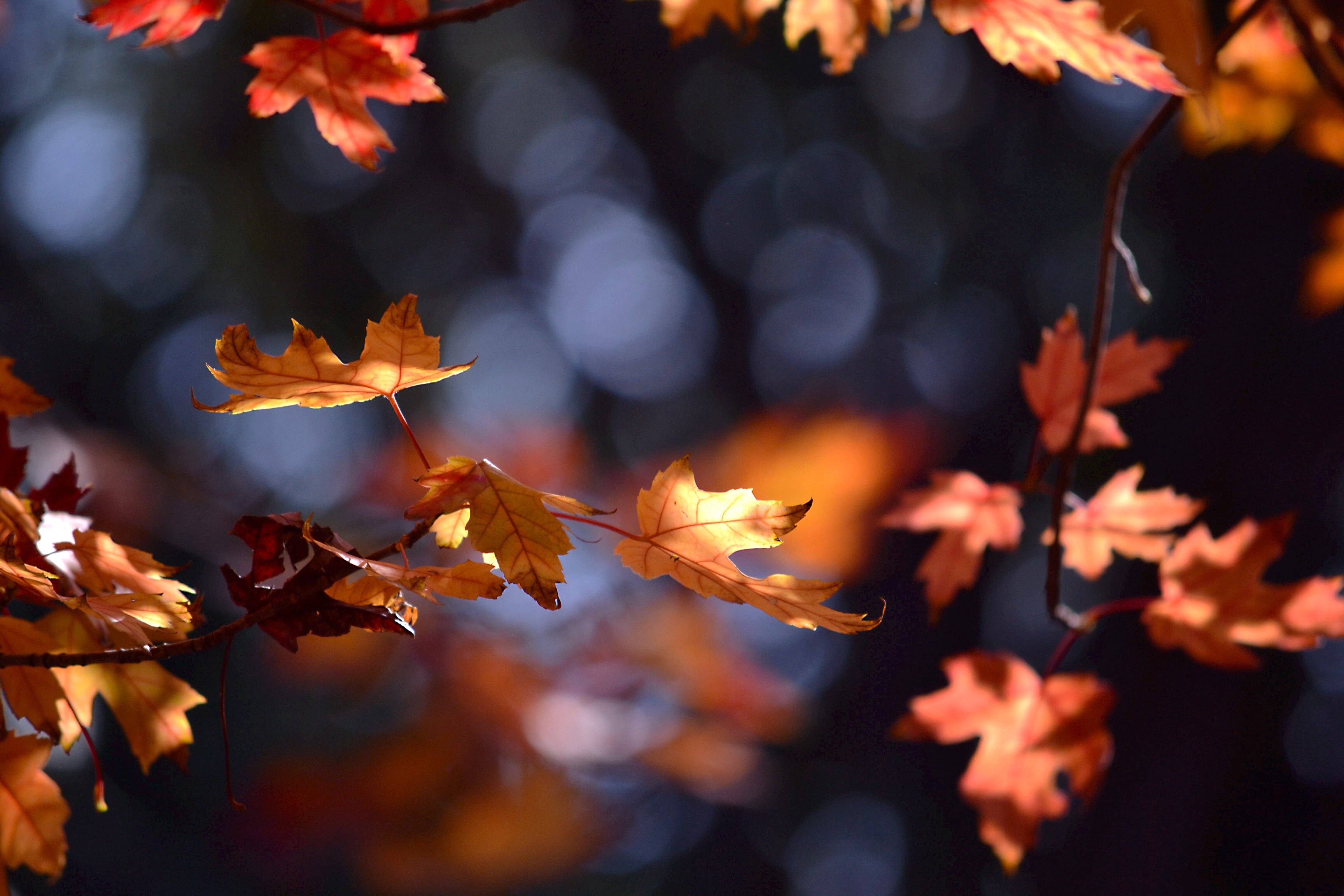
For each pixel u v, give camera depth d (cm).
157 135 605
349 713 473
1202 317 487
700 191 866
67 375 615
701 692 409
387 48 134
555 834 412
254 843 427
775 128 820
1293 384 449
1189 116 221
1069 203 729
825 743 693
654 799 654
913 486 409
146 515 333
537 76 784
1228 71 211
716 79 800
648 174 879
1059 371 175
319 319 670
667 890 768
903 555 668
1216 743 463
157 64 598
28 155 634
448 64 705
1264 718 467
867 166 813
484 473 95
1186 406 481
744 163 848
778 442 411
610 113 832
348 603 94
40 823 109
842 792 706
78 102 611
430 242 767
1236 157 483
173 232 634
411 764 407
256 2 539
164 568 109
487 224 803
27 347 592
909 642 677
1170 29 107
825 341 874
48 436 304
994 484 178
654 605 426
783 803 699
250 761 546
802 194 852
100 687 115
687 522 96
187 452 457
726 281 888
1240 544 163
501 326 855
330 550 93
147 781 564
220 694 110
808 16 165
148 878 514
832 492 405
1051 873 501
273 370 96
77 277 638
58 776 343
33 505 106
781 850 777
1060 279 738
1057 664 172
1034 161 743
